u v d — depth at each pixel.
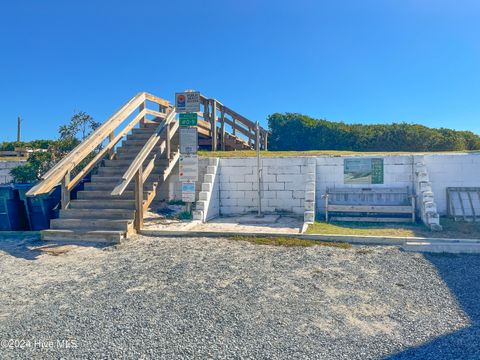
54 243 7.74
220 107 16.22
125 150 11.12
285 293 4.78
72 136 13.12
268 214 10.91
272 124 26.03
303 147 24.56
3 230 9.53
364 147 23.16
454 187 9.87
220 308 4.32
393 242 7.19
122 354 3.31
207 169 10.81
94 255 6.79
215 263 6.12
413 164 10.16
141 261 6.33
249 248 7.03
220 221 9.81
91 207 8.84
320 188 10.66
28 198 9.48
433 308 4.29
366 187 10.40
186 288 5.00
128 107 10.38
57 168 7.99
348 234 7.66
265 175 11.04
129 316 4.13
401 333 3.68
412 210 9.19
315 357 3.24
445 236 7.44
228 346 3.44
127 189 9.44
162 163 10.40
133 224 8.31
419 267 5.79
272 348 3.40
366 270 5.68
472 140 23.89
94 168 10.68
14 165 13.09
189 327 3.84
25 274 5.73
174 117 11.09
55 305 4.49
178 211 10.62
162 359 3.22
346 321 3.96
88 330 3.80
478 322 3.91
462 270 5.63
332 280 5.26
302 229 8.27
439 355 3.24
